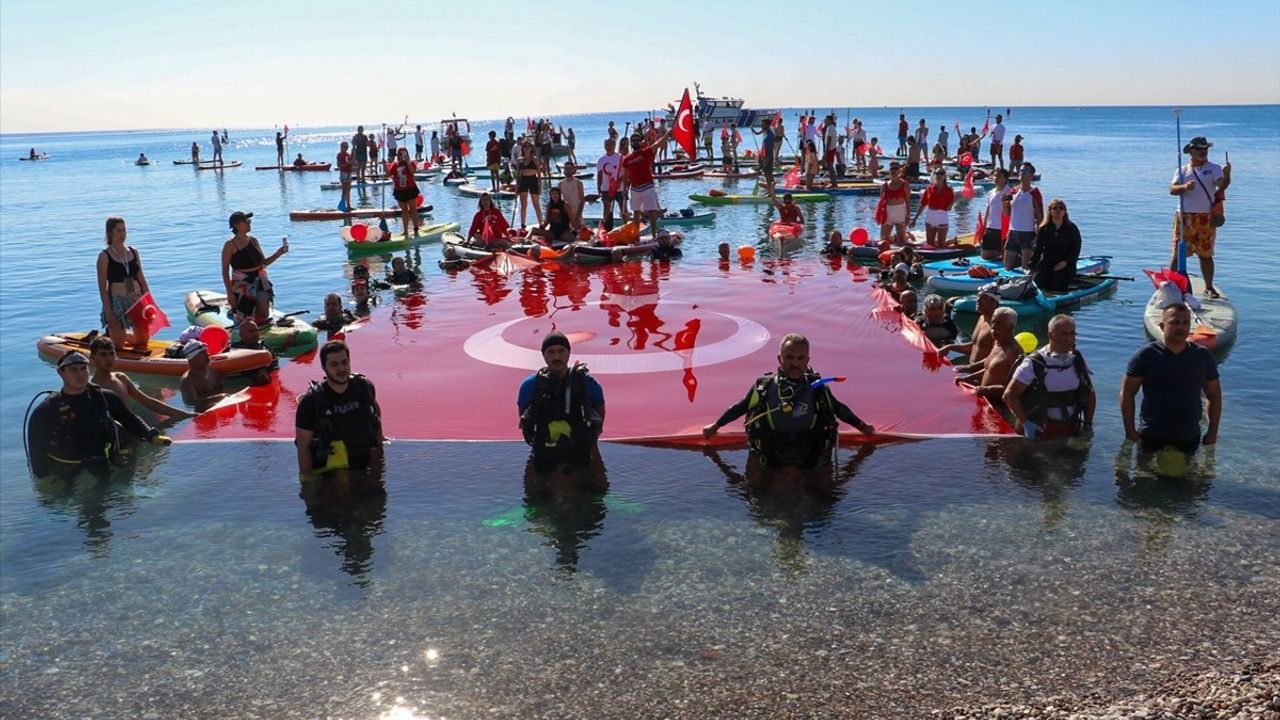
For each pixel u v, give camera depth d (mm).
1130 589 4906
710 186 32656
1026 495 6152
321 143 133250
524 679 4238
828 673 4223
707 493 6320
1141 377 6906
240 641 4648
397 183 19547
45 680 4379
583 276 15328
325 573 5328
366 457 6961
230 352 9703
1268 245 17266
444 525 5918
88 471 7094
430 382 9195
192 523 6070
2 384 10070
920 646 4418
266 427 8055
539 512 6078
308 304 13844
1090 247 17625
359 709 4066
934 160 30359
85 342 10867
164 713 4098
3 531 6055
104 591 5207
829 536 5617
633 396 8539
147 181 47344
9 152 155375
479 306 12969
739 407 7051
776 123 38781
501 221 18203
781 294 13273
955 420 7668
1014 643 4430
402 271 14930
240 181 44125
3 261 19484
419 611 4867
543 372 6867
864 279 14453
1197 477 6398
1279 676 4105
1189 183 11539
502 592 5035
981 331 9273
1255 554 5262
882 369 9289
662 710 3988
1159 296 11602
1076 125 131500
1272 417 7684
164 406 8461
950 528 5684
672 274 15266
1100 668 4219
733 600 4887
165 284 15992
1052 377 7199
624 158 18797
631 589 5027
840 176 33250
